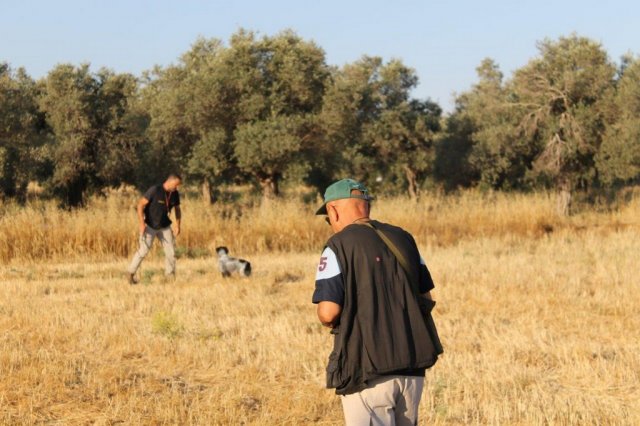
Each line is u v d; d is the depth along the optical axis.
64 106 61.56
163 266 25.62
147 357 13.14
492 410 10.14
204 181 67.06
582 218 48.19
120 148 63.84
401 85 83.19
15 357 12.44
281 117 54.06
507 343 14.05
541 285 20.91
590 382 11.82
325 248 6.46
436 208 39.38
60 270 24.72
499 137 53.91
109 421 9.78
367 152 82.69
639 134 48.03
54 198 62.72
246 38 56.53
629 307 17.78
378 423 6.26
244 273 22.25
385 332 6.21
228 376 12.11
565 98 50.22
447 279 22.06
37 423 9.72
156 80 88.38
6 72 58.69
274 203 35.69
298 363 12.74
